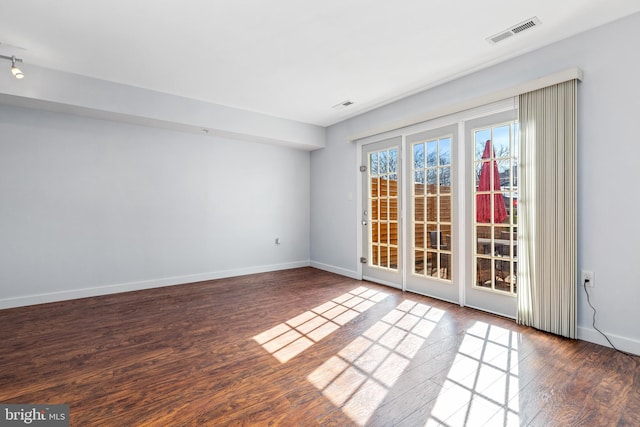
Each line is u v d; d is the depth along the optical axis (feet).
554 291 8.33
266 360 7.23
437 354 7.42
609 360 6.98
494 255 9.99
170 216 14.07
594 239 7.82
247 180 16.25
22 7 6.92
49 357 7.39
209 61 9.62
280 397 5.82
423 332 8.69
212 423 5.11
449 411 5.39
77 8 6.98
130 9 7.02
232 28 7.82
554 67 8.45
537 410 5.37
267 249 17.02
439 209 11.57
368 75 10.57
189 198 14.56
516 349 7.59
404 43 8.52
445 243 11.40
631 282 7.29
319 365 6.98
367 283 14.30
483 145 10.25
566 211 8.07
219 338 8.44
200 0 6.71
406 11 7.11
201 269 14.93
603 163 7.65
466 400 5.69
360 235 15.08
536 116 8.63
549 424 5.03
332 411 5.42
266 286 13.84
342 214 16.11
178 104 12.62
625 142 7.34
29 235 11.19
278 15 7.27
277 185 17.31
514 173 9.45
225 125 13.80
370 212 14.53
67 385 6.23
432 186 11.80
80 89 10.66
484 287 10.27
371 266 14.48
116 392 5.98
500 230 9.82
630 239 7.30
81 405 5.59
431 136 11.72
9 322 9.57
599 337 7.75
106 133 12.54
